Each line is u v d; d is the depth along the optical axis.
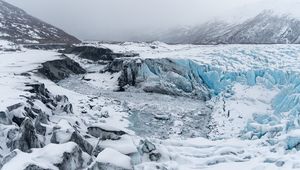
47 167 22.56
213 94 56.44
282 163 27.19
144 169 26.44
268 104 49.19
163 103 53.22
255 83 54.19
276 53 62.31
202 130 43.25
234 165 28.78
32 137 28.31
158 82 59.53
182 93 58.16
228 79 55.62
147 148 28.97
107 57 86.12
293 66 55.12
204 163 29.20
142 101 54.03
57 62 71.62
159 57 62.47
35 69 62.16
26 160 22.72
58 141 28.31
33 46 102.62
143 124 44.19
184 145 33.12
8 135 29.11
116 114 46.66
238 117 45.62
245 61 60.59
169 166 27.72
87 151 28.75
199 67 58.78
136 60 62.31
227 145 33.03
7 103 33.16
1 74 53.06
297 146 29.81
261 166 27.47
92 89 61.28
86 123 40.12
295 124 34.66
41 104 38.91
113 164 23.67
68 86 62.47
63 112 41.91
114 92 59.62
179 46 102.44
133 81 61.84
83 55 90.94
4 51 86.19
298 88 44.88
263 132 36.25
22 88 42.38
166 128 43.31
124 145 28.41
